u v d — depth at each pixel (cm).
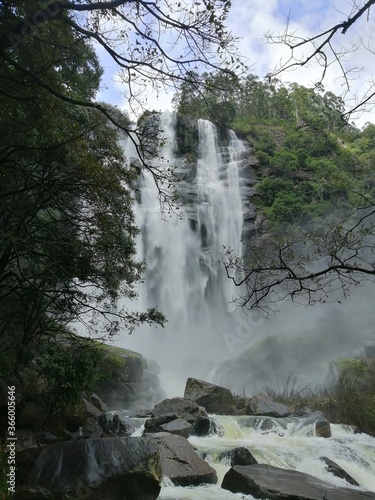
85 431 1162
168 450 934
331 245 671
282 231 4275
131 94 845
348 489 820
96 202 1109
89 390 1073
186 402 1345
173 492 827
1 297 1055
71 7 733
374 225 682
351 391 1569
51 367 995
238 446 1079
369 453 1134
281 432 1266
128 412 1470
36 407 1057
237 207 4538
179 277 3900
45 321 1128
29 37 895
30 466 768
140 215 3812
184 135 4684
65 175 1028
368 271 608
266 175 4925
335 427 1368
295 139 5509
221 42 766
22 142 989
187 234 4078
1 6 863
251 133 5303
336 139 5750
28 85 952
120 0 731
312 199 4619
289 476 862
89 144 1165
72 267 1045
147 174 3916
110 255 1141
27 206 1039
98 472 750
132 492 762
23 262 1197
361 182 3256
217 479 902
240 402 1611
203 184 4475
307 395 1891
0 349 1046
